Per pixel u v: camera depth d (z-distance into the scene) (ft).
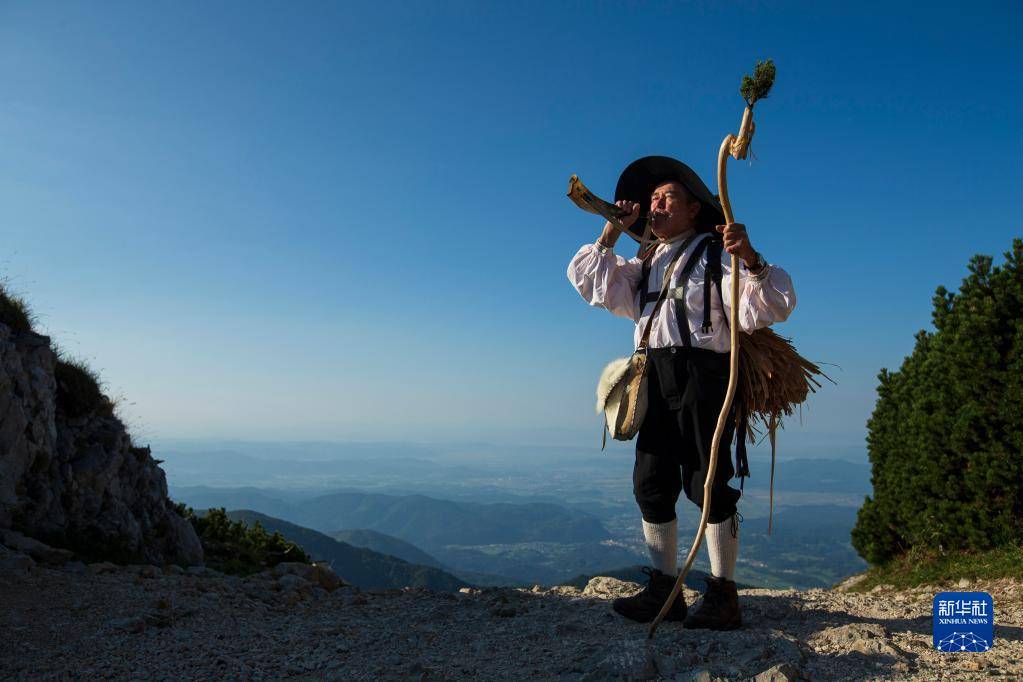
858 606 12.61
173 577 18.40
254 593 16.75
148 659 11.05
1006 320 23.43
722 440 10.51
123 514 24.29
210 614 14.39
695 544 9.80
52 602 14.49
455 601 15.83
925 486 25.07
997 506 22.67
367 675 9.87
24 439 21.17
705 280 10.62
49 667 10.68
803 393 10.68
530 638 11.53
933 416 24.81
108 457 24.66
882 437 28.22
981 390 23.53
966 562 22.61
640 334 11.28
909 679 7.85
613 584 16.74
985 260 24.47
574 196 11.23
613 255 11.80
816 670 8.24
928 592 21.15
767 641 9.37
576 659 9.41
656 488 11.21
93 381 26.23
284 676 10.17
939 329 25.80
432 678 9.27
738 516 10.68
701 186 11.07
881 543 27.20
